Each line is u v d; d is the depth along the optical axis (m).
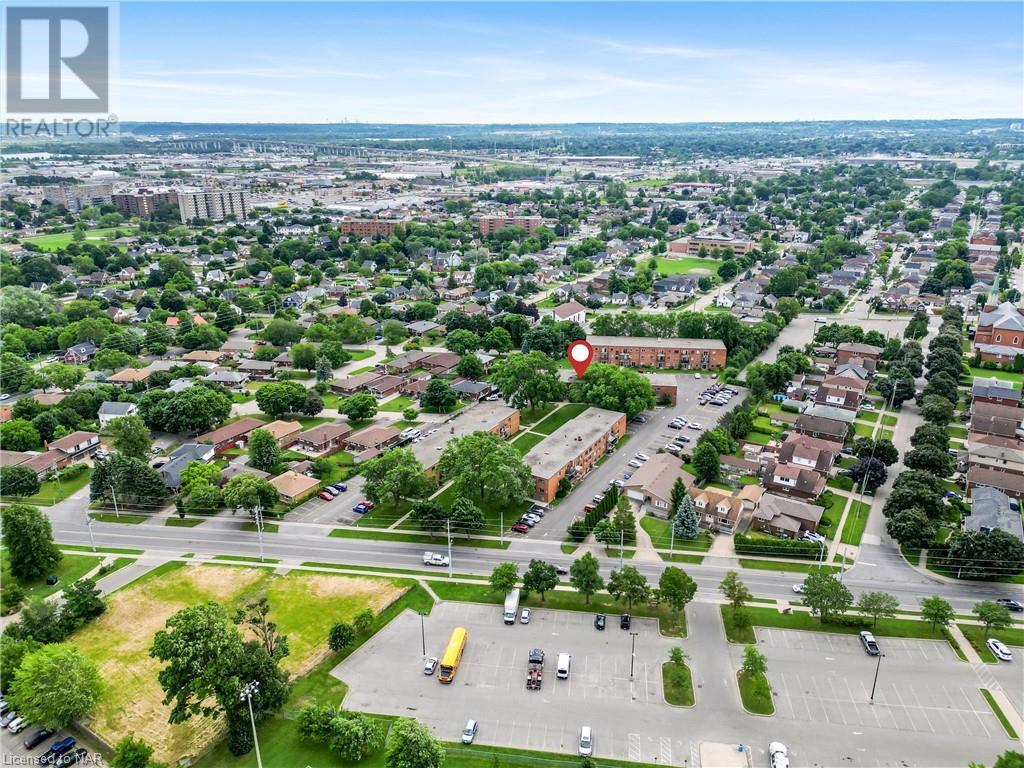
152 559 133.38
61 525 146.00
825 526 143.75
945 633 112.50
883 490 159.00
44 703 90.38
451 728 94.19
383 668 105.12
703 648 109.50
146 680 102.94
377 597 121.56
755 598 121.25
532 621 116.00
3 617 118.06
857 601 120.19
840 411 188.12
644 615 117.38
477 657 107.31
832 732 93.81
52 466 168.50
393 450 151.38
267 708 93.62
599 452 174.88
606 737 92.75
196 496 147.25
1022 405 196.25
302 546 137.50
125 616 116.94
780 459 164.88
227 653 90.25
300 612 117.44
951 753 90.75
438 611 118.31
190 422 184.25
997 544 125.56
